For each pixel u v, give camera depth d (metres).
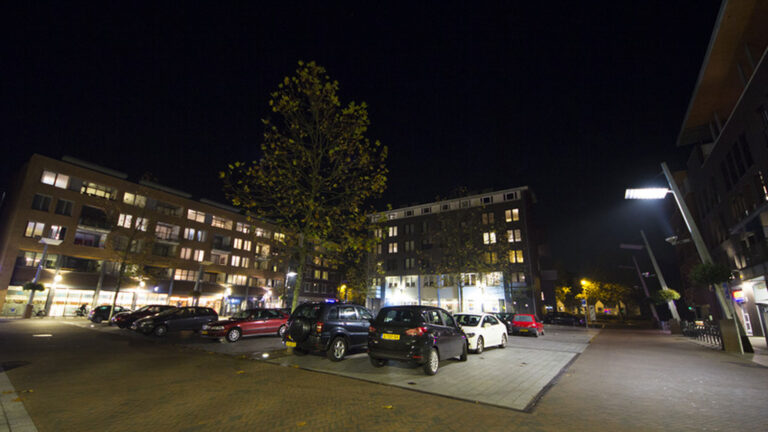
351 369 9.20
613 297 52.62
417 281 54.00
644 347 16.11
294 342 10.59
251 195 12.51
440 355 9.10
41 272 33.62
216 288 49.28
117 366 9.15
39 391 6.55
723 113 24.75
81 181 37.56
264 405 5.92
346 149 12.90
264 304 56.25
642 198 15.71
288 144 12.50
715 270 14.25
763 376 8.95
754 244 19.75
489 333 13.68
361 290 55.56
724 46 18.94
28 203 33.69
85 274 36.38
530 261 46.25
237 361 10.29
